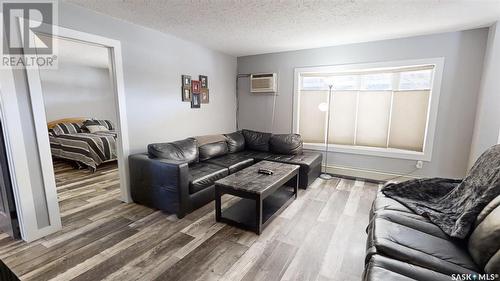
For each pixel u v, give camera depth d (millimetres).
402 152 3709
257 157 3969
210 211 2805
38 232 2213
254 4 2363
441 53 3299
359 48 3820
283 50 4387
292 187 3543
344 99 4109
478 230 1312
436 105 3398
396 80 3691
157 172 2697
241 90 5078
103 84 6559
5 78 1945
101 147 4488
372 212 1972
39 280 1691
